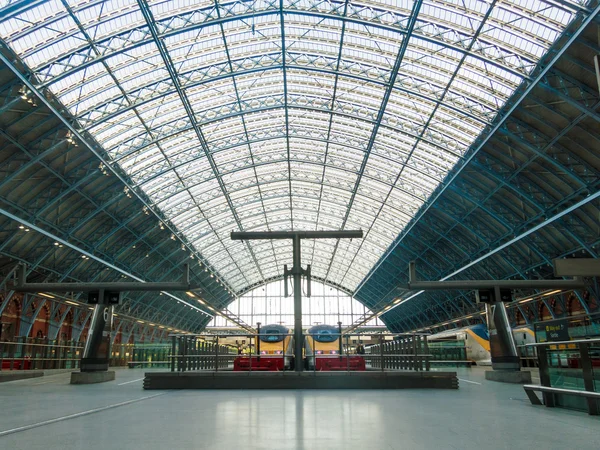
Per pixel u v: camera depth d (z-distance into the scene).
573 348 10.23
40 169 32.47
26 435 7.25
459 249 48.97
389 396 14.09
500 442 6.58
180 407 11.23
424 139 36.56
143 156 39.50
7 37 23.66
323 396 14.15
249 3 27.62
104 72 29.34
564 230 35.06
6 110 25.58
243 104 37.88
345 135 42.25
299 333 18.62
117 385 21.80
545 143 29.36
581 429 7.75
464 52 26.77
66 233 39.25
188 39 29.72
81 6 24.91
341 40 30.61
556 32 23.50
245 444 6.44
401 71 31.70
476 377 26.86
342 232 19.38
